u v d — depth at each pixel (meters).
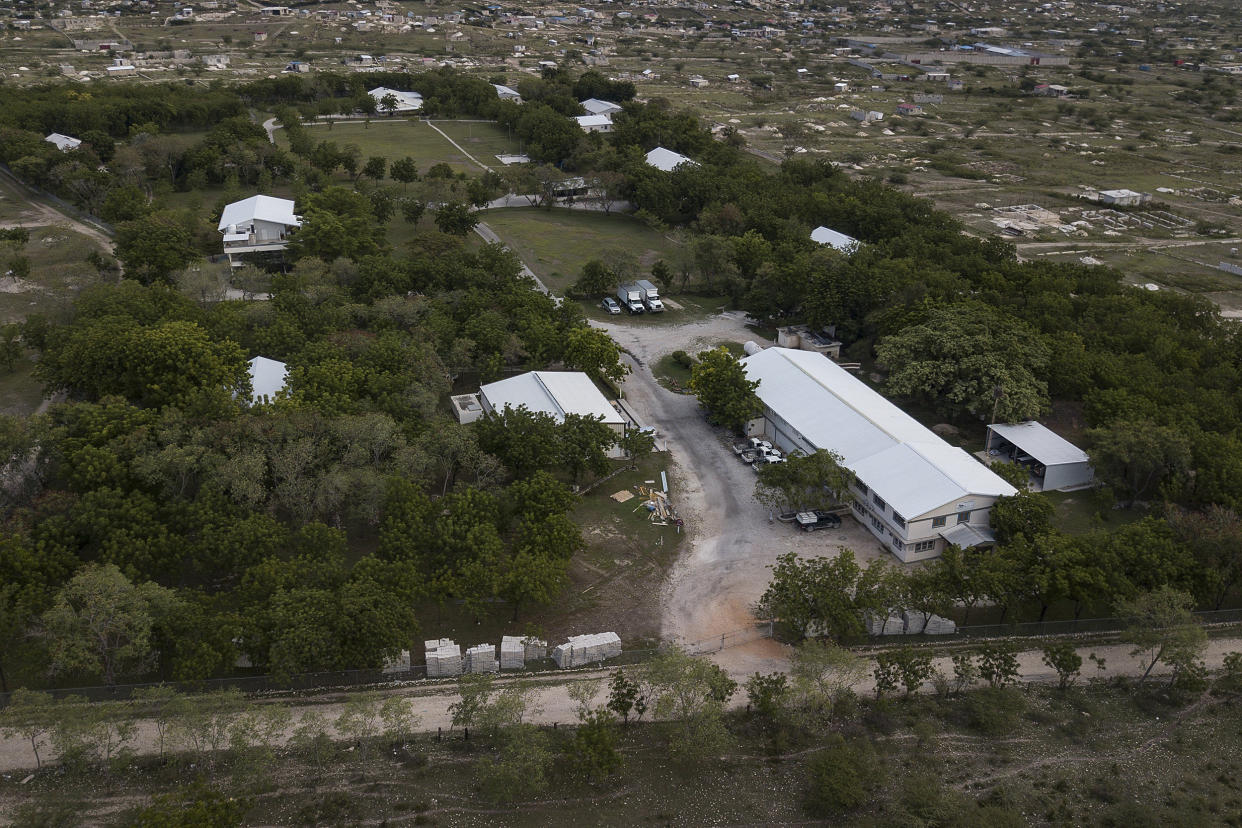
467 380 146.50
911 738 83.44
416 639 93.06
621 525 113.56
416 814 73.50
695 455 130.75
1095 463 118.62
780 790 77.75
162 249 166.62
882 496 110.12
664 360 159.00
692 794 77.06
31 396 135.38
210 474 101.38
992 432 130.75
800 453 115.75
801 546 110.81
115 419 109.06
